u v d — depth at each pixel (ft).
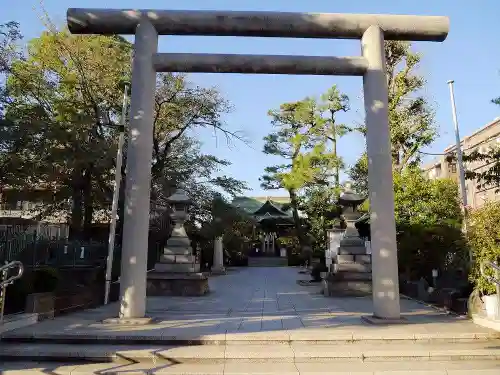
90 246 49.29
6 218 79.87
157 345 22.50
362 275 48.06
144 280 28.81
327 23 31.12
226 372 18.79
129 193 29.25
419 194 59.16
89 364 20.18
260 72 31.81
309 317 30.35
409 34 31.78
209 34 31.58
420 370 18.99
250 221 108.88
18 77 50.90
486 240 27.99
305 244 95.25
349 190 54.65
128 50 61.21
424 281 41.96
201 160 78.23
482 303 28.35
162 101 64.90
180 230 53.16
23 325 26.13
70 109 51.60
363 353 20.65
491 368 19.26
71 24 30.60
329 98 93.04
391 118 66.33
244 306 38.19
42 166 53.57
